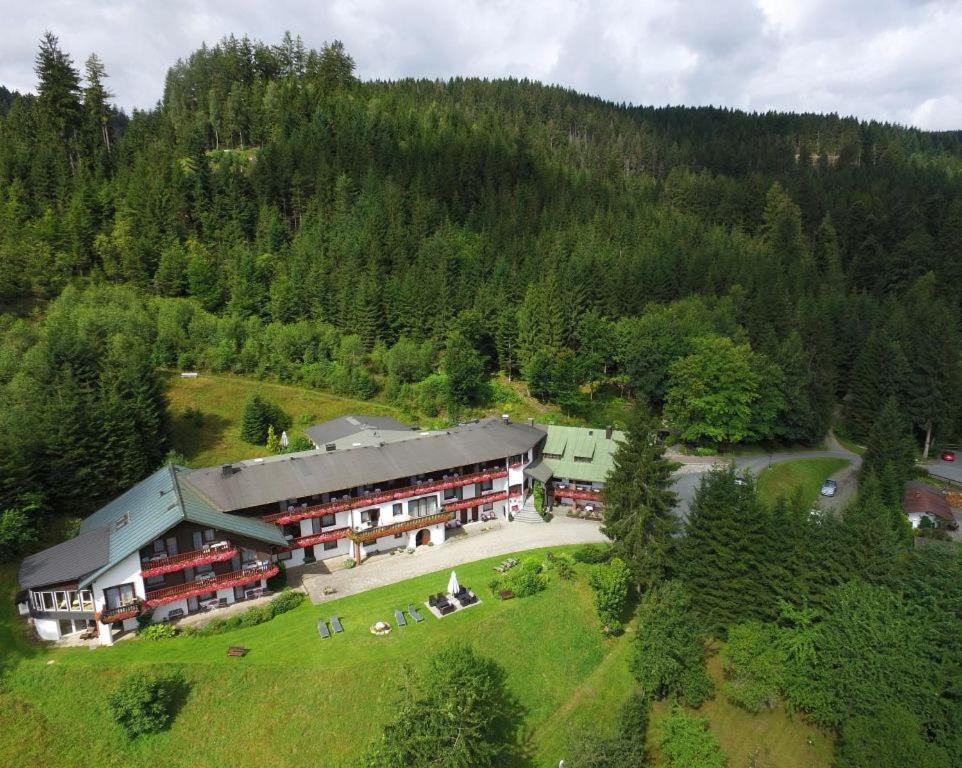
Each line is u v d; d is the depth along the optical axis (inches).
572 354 4293.8
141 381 3105.3
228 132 7190.0
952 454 4195.4
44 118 5816.9
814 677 1977.1
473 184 6466.5
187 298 4817.9
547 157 7760.8
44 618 1849.2
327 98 7367.1
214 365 4153.5
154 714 1638.8
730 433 3868.1
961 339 4623.5
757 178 7347.4
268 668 1788.9
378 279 4845.0
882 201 6875.0
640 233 5910.4
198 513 2070.6
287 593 2185.0
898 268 5831.7
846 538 2164.1
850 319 4778.5
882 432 3430.1
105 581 1888.5
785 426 4104.3
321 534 2445.9
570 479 3053.6
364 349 4456.2
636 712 1878.7
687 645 2034.9
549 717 1907.0
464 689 1551.4
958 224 6013.8
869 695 1844.2
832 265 6067.9
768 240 6461.6
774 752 1898.4
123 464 2664.9
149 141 6466.5
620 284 4790.8
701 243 5876.0
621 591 2219.5
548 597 2241.6
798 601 2140.7
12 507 2210.9
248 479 2386.8
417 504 2682.1
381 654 1875.0
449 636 1977.1
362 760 1515.7
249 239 5536.4
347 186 5831.7
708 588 2250.2
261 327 4594.0
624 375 4333.2
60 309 4003.4
